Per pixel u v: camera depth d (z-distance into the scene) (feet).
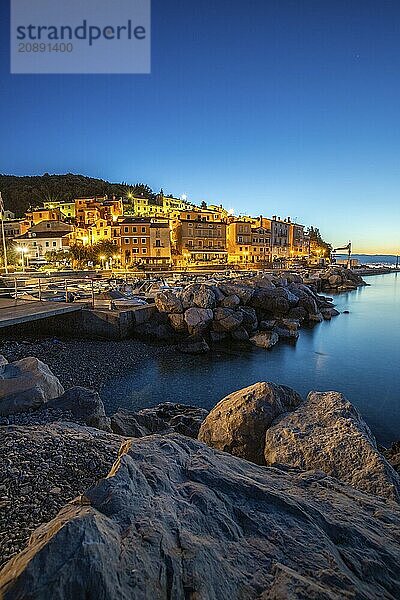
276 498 12.51
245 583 8.59
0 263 180.34
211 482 12.93
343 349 85.10
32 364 36.32
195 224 260.42
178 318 87.04
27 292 100.78
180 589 7.82
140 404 50.65
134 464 12.26
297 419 22.56
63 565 7.11
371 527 12.35
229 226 290.97
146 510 10.00
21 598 6.59
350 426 21.24
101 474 19.13
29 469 18.83
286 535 10.74
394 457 29.14
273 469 16.78
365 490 16.88
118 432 32.45
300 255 386.32
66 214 347.36
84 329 82.28
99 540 7.93
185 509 10.80
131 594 7.22
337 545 10.92
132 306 89.66
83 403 31.40
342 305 164.04
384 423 47.11
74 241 240.32
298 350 83.30
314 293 145.18
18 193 418.92
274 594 8.18
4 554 13.20
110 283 131.23
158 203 402.93
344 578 9.16
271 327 98.73
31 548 8.05
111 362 66.90
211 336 87.76
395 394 57.52
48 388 34.22
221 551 9.50
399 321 122.62
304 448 19.69
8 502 16.24
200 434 24.64
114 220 263.49
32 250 229.86
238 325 90.22
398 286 254.68
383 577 9.87
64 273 162.09
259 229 308.40
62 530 7.78
